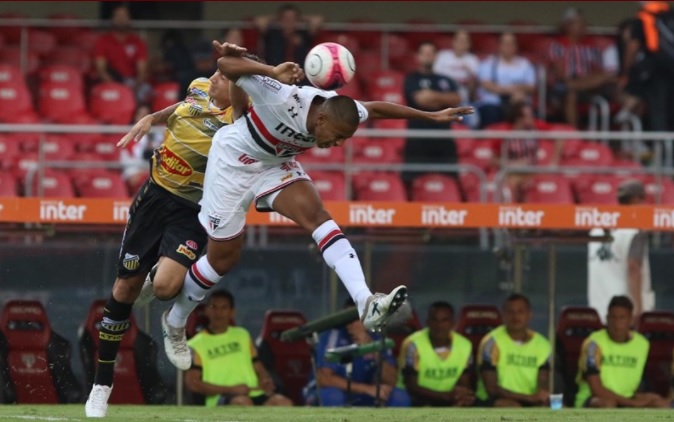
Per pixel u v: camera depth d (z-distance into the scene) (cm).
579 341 4200
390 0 6175
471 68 5866
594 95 5953
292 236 4262
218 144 2575
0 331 3953
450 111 2600
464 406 4016
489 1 6444
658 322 4303
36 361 3969
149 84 5794
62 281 4103
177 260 2734
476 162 5016
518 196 4828
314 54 2511
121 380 3994
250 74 2411
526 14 6444
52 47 6109
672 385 4144
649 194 4919
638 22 5838
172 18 6366
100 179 4731
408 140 4806
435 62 5888
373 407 3778
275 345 4138
